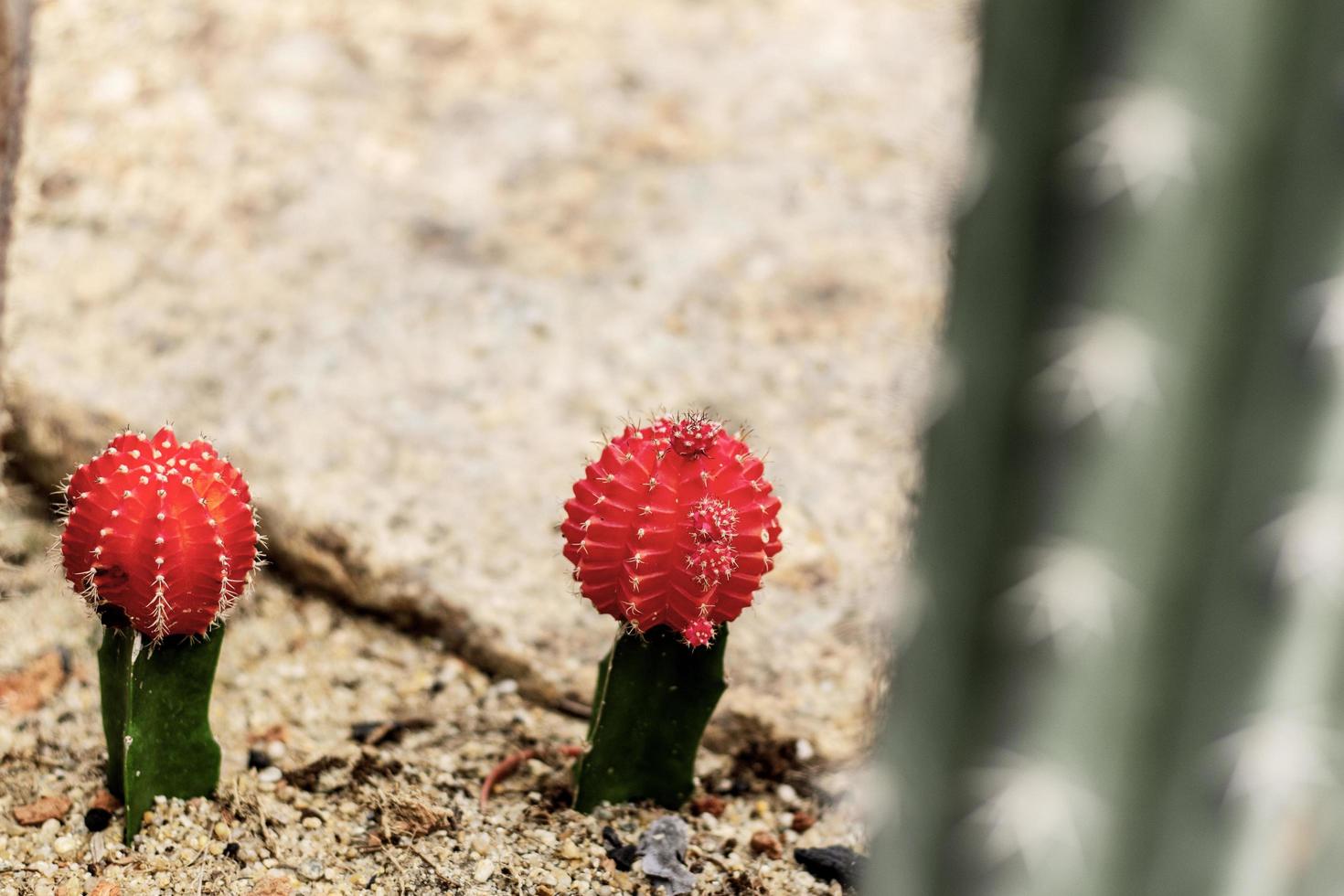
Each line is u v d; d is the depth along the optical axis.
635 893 0.92
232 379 1.11
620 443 0.90
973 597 0.78
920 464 0.80
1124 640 0.78
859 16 1.61
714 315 1.17
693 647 0.92
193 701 0.93
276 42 1.42
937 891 0.79
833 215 1.29
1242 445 0.78
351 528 1.05
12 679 1.00
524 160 1.33
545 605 1.03
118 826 0.94
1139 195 0.77
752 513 0.90
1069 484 0.78
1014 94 0.78
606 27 1.54
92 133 1.27
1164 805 0.79
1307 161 0.77
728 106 1.44
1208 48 0.77
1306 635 0.78
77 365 1.10
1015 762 0.78
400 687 1.01
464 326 1.15
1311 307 0.77
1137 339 0.77
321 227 1.22
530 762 0.98
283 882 0.92
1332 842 0.79
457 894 0.92
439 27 1.49
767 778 0.98
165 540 0.89
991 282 0.78
